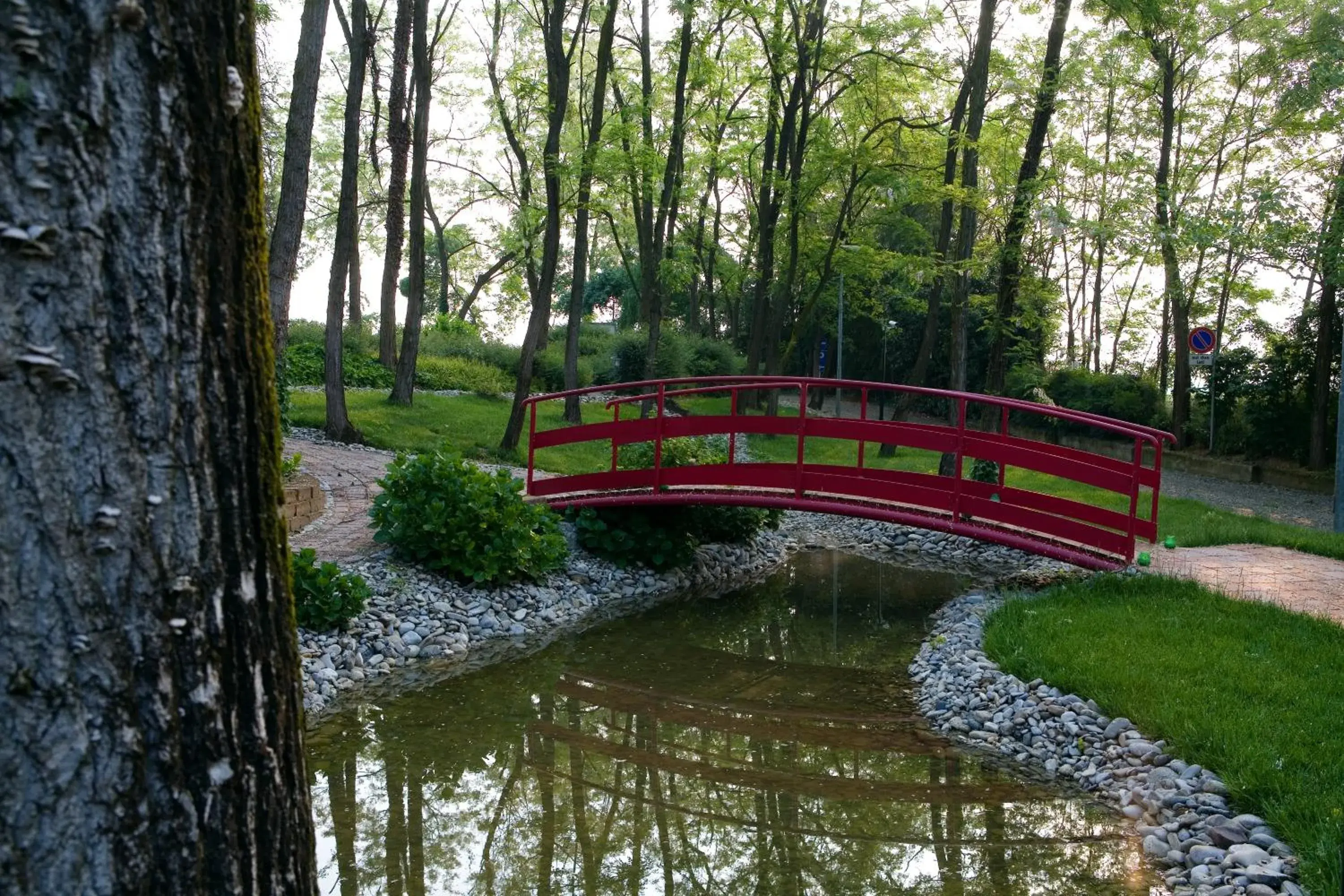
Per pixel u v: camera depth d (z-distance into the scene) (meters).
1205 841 4.82
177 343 1.58
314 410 17.97
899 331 34.16
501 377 26.12
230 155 1.67
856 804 5.78
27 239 1.42
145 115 1.53
